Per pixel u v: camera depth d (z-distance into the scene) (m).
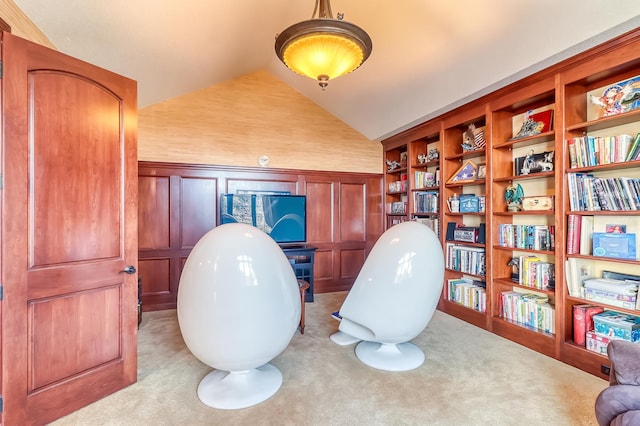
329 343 2.85
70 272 1.83
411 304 2.30
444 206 3.83
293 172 4.57
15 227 1.61
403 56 3.11
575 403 1.90
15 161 1.61
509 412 1.82
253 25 3.12
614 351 1.35
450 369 2.34
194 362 2.48
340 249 4.88
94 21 2.22
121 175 2.09
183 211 4.01
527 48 2.41
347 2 2.74
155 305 3.90
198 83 3.92
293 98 4.62
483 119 3.42
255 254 1.84
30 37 2.03
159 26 2.53
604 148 2.29
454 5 2.37
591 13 1.98
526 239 2.91
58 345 1.78
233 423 1.73
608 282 2.30
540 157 2.83
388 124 4.37
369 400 1.94
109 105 2.02
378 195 5.12
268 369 2.26
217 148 4.19
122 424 1.72
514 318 2.99
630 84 2.16
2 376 1.58
